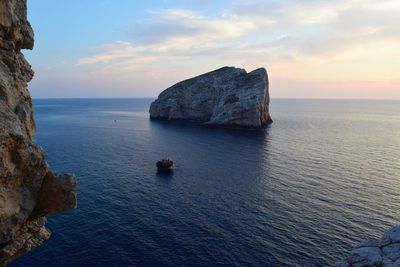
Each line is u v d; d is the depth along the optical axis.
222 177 67.81
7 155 11.42
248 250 37.44
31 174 12.68
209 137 122.69
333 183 62.59
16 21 13.42
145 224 43.81
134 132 138.88
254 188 59.97
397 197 54.44
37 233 14.66
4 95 12.27
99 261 34.94
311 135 132.25
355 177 66.94
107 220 44.78
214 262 35.09
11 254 12.52
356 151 97.88
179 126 159.62
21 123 12.87
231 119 151.50
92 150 96.00
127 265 34.34
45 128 152.88
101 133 135.88
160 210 48.97
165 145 106.06
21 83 14.09
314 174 69.19
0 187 11.29
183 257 35.94
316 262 35.06
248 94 152.88
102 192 56.59
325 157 87.62
